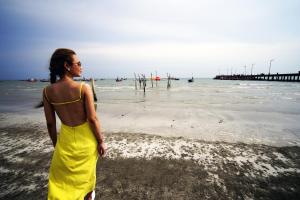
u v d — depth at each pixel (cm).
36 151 577
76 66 203
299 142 665
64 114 198
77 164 200
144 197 353
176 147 613
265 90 3547
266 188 388
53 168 203
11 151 579
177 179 418
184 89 4175
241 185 398
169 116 1095
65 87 193
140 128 845
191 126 874
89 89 201
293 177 431
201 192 372
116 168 468
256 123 928
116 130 815
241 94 2689
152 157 536
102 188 381
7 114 1197
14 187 385
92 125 201
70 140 199
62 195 194
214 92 3152
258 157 538
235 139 695
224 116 1093
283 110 1298
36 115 1154
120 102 1786
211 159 524
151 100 1956
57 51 197
